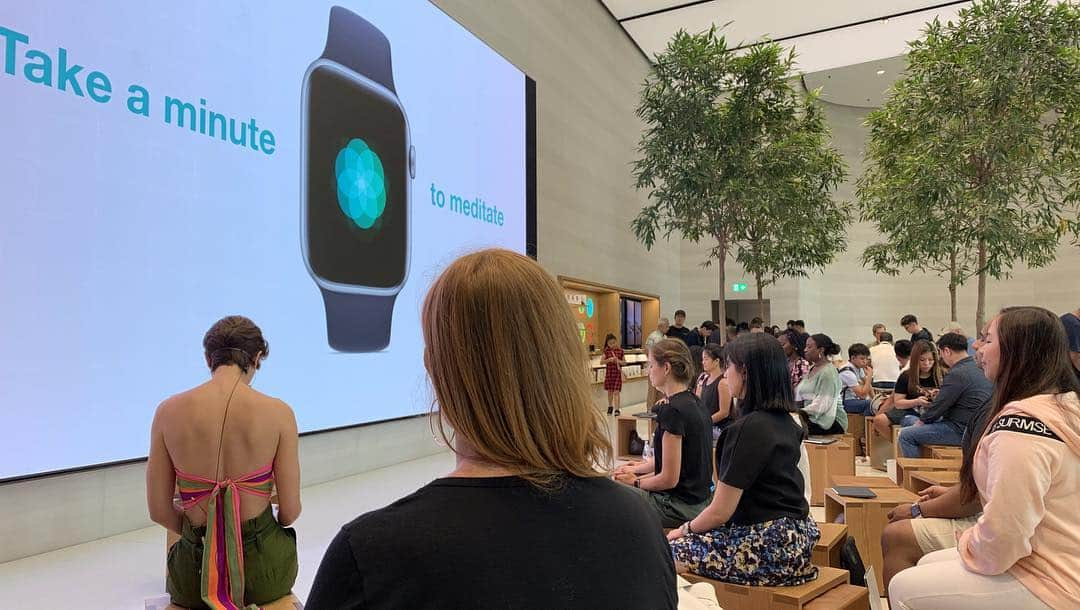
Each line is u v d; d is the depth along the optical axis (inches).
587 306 414.0
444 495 24.8
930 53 295.7
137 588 110.0
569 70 373.4
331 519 153.6
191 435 82.6
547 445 26.1
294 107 181.8
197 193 152.9
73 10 128.4
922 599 69.6
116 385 134.0
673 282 605.3
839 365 322.3
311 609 23.3
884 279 622.8
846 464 175.5
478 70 271.4
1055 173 293.3
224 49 161.3
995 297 585.6
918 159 290.0
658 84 347.3
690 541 86.4
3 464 116.1
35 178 121.3
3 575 114.5
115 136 135.4
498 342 26.5
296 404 178.9
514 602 22.4
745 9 410.3
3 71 117.0
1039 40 275.3
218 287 157.2
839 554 97.9
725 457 83.7
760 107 327.9
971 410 168.2
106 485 135.3
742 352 84.7
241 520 84.3
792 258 358.9
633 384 455.5
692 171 324.8
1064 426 63.4
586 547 24.5
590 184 403.2
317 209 188.4
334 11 196.7
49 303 123.0
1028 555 63.7
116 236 135.0
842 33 434.3
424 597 22.0
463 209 258.2
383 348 213.6
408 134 227.6
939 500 94.3
